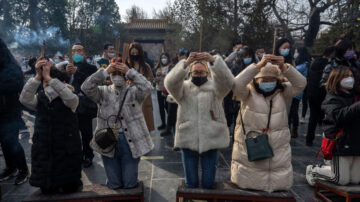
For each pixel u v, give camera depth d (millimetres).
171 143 5059
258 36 13961
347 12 12195
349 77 2680
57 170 2572
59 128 2592
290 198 2564
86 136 3852
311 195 3098
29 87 2533
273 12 16094
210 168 2736
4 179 3457
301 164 4035
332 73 2793
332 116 2688
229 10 13992
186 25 15047
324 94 4406
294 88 2754
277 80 2734
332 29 13156
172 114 4941
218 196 2627
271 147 2666
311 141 4895
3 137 3291
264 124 2678
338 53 4086
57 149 2580
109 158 2760
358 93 2770
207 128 2613
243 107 2838
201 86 2684
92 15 25156
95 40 24469
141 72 4062
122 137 2723
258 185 2693
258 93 2736
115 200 2773
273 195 2582
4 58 3199
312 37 17969
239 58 4660
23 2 22734
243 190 2719
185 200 2871
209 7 14039
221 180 3445
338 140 2699
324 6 16750
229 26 14188
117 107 2742
